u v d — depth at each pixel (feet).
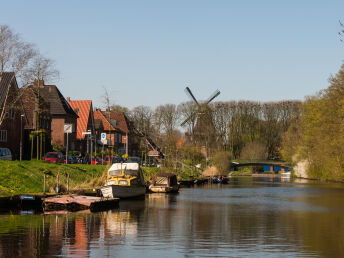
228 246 67.05
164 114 416.46
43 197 108.88
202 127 425.69
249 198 161.99
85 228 80.79
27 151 231.09
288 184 274.98
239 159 432.25
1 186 114.83
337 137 245.65
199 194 181.57
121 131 367.66
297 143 355.97
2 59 176.14
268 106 465.06
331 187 240.32
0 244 65.36
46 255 59.06
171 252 62.23
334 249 65.46
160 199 152.35
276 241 71.56
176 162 290.56
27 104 242.58
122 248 64.18
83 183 144.05
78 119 309.83
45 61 181.88
